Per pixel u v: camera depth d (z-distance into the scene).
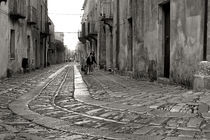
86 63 27.81
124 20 23.83
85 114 7.89
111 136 5.77
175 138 5.49
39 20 38.38
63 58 108.44
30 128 6.52
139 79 18.81
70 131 6.20
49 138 5.72
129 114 7.70
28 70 29.64
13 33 23.56
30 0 29.45
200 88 11.09
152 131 6.04
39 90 13.90
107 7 31.05
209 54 11.34
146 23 17.95
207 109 7.75
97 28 43.03
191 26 12.40
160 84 15.01
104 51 39.38
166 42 15.98
